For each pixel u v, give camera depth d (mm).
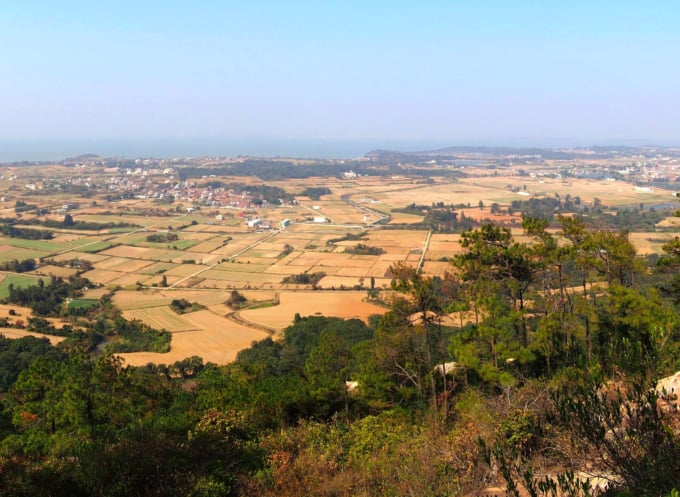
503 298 28469
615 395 9055
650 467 7254
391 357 26328
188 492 13281
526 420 12461
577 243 27672
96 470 13305
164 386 33906
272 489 14133
